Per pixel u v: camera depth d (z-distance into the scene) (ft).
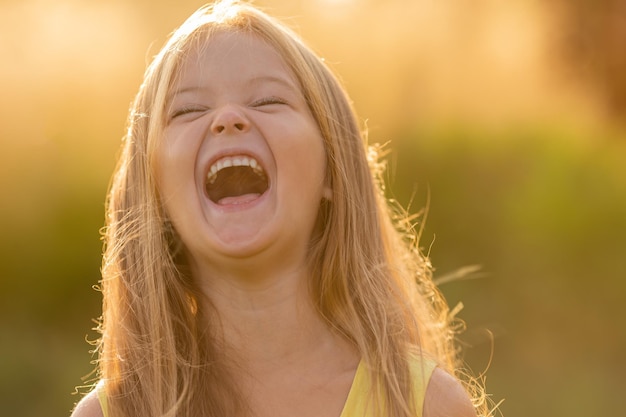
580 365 19.57
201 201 6.84
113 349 7.47
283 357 6.98
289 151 6.82
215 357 7.04
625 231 23.02
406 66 26.30
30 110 24.02
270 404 6.89
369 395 6.90
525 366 19.61
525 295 21.81
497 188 24.29
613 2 34.63
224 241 6.70
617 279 22.11
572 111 28.76
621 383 18.99
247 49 7.09
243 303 6.99
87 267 22.09
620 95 30.25
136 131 7.48
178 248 7.39
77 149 23.70
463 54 27.84
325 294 7.33
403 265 8.50
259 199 6.80
